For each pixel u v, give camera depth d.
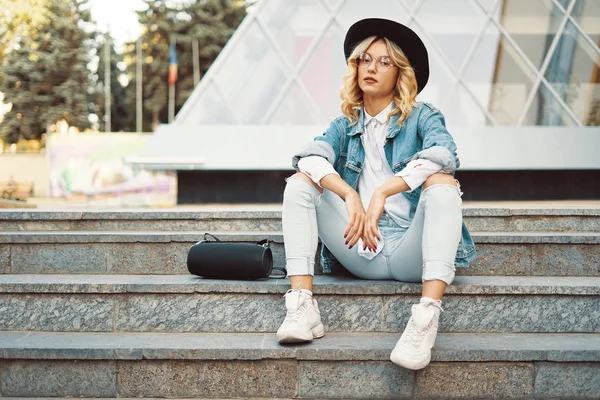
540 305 2.77
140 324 2.84
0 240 3.41
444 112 10.67
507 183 10.19
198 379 2.50
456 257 2.77
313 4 11.48
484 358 2.44
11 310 2.87
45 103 42.09
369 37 2.90
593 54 10.92
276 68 11.10
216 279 3.04
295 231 2.66
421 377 2.46
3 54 41.91
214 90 10.98
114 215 4.01
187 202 10.64
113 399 2.50
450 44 11.19
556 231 3.90
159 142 10.52
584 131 10.33
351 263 2.87
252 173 10.63
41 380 2.52
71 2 44.69
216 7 46.97
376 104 2.97
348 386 2.47
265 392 2.49
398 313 2.77
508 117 10.65
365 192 2.95
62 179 28.00
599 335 2.71
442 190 2.49
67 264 3.40
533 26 11.28
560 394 2.43
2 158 33.81
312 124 10.69
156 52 47.00
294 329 2.48
